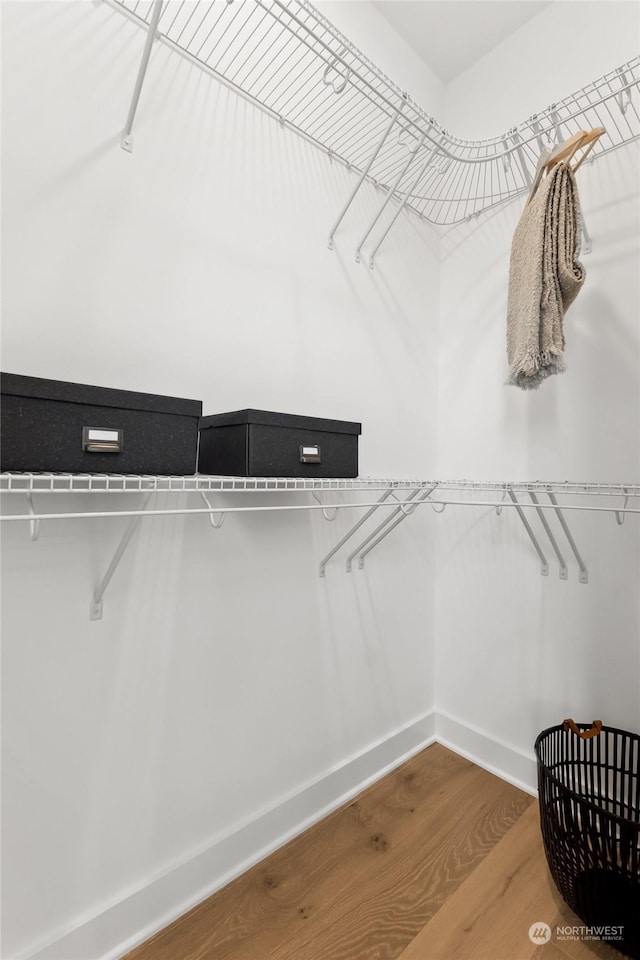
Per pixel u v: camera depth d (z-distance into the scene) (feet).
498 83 4.95
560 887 3.16
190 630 3.30
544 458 4.44
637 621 3.84
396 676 4.93
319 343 4.15
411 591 5.11
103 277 2.85
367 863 3.61
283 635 3.90
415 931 3.07
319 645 4.19
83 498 2.79
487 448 4.92
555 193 3.24
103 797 2.90
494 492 4.84
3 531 2.52
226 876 3.46
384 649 4.80
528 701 4.55
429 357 5.30
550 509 4.39
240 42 3.49
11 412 1.93
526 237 3.42
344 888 3.39
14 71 2.51
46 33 2.61
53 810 2.71
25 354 2.57
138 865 3.06
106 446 2.17
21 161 2.54
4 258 2.50
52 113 2.64
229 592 3.52
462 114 5.31
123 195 2.93
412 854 3.70
